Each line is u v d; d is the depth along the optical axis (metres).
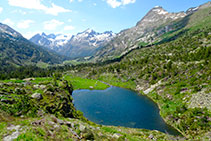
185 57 112.25
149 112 64.75
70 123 23.70
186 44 164.62
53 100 50.31
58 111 43.69
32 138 14.29
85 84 129.88
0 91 38.84
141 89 107.06
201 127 42.09
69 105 57.91
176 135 44.66
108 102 80.12
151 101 80.62
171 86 81.44
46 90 58.56
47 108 41.16
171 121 53.50
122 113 63.62
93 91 108.94
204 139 37.75
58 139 16.72
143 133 42.78
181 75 86.75
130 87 119.44
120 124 53.16
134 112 64.75
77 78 164.12
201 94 57.91
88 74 186.62
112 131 35.00
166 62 122.88
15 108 25.47
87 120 52.97
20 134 14.34
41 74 171.00
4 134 13.89
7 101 29.16
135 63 163.00
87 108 70.06
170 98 70.69
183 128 46.41
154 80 105.00
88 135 21.42
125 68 159.38
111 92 105.56
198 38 173.00
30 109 27.70
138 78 125.06
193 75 78.00
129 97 90.62
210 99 51.75
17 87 57.41
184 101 61.34
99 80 156.75
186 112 52.12
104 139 24.64
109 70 171.88
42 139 15.00
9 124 16.52
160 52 176.00
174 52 147.62
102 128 36.78
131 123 53.97
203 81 66.31
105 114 62.53
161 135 41.91
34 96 47.44
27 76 161.25
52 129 18.31
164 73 104.31
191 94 62.56
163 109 65.00
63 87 95.50
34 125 17.45
